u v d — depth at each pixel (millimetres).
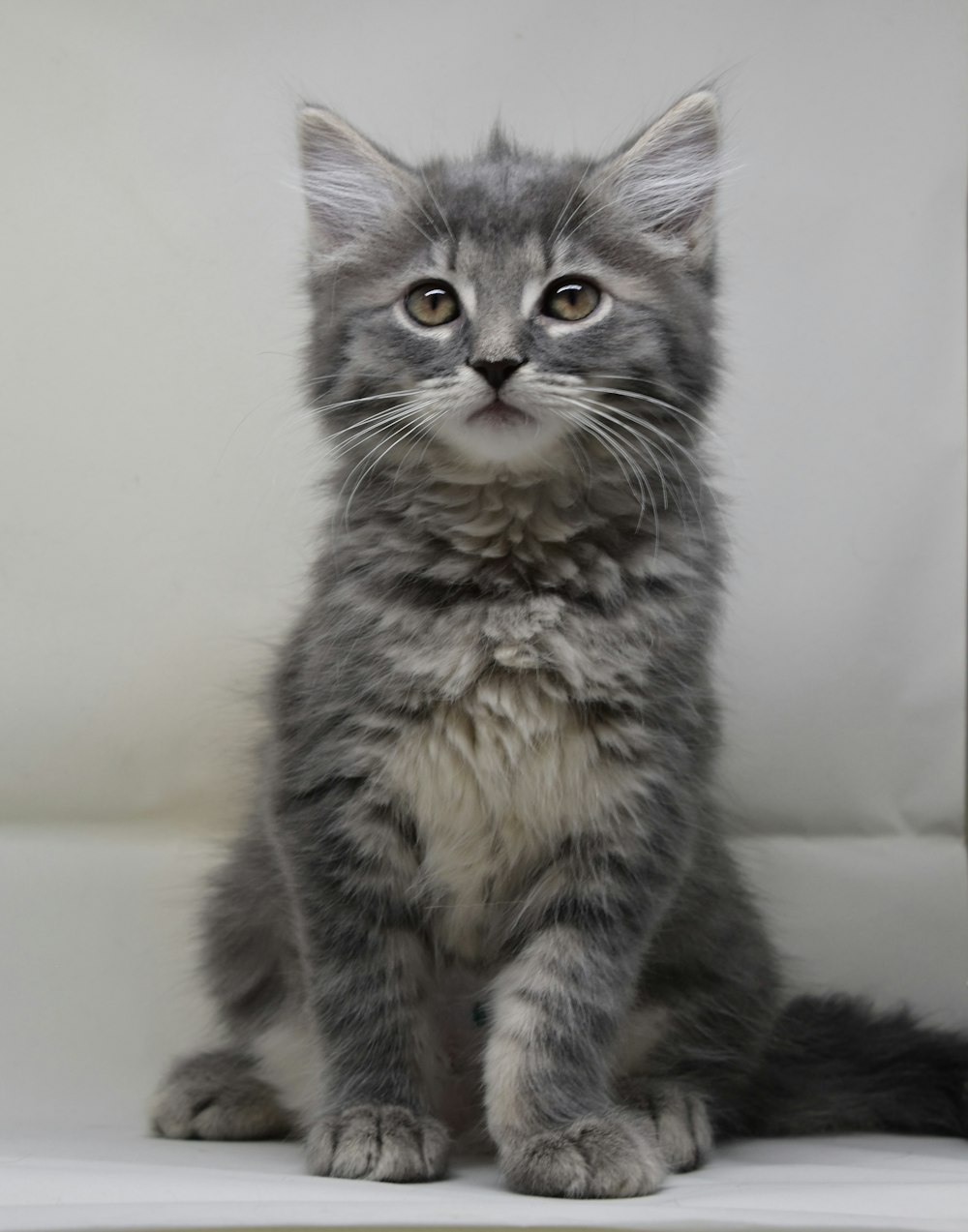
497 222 498
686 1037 522
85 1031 606
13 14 606
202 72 614
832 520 662
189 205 620
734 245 640
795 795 671
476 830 487
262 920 531
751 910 555
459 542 488
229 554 641
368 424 499
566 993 474
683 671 490
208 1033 601
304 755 490
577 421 483
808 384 653
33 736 645
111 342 628
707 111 517
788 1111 544
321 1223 406
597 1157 445
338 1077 481
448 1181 461
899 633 669
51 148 614
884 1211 419
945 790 676
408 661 478
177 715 647
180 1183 446
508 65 621
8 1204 424
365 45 618
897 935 638
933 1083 549
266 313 623
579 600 485
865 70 628
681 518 501
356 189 516
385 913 488
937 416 657
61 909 625
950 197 641
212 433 633
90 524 639
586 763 481
